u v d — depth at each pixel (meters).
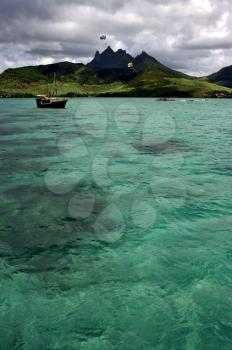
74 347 6.86
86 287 8.78
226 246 10.95
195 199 15.48
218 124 57.06
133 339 7.05
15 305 8.06
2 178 19.19
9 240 11.45
